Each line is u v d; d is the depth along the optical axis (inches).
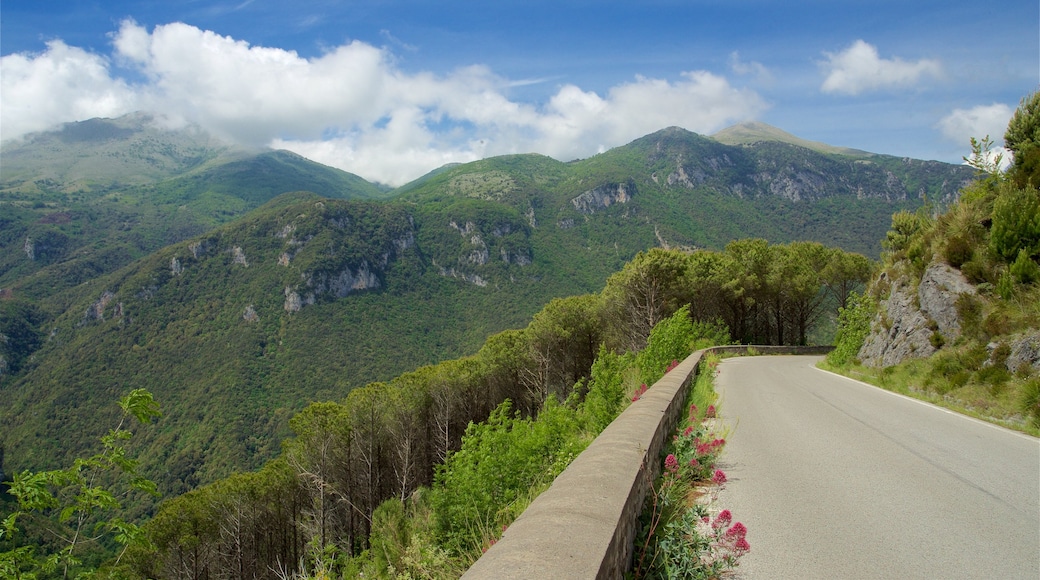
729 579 129.6
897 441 299.4
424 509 393.7
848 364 855.1
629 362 612.1
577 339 1583.4
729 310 1791.3
